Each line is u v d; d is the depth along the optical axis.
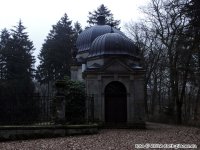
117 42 33.72
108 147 15.83
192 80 38.81
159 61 51.94
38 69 64.75
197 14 22.81
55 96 23.05
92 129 23.48
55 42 64.44
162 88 59.81
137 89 32.34
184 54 30.20
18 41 61.38
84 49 41.75
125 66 32.34
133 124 31.41
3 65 58.25
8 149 15.48
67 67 62.66
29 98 23.81
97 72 32.06
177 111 42.56
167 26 40.97
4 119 22.39
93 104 30.53
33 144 17.28
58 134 21.33
